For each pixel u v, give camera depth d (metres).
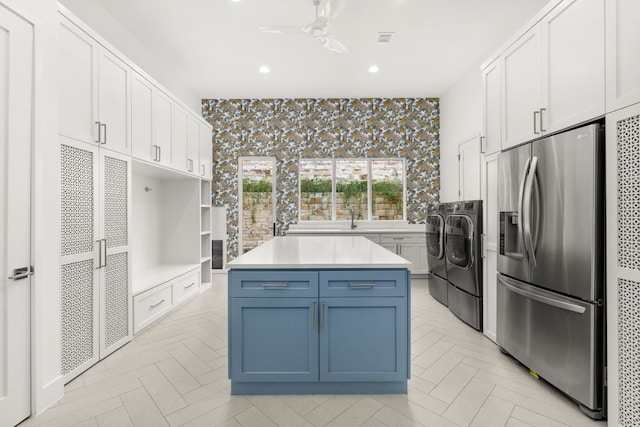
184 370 2.16
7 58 1.55
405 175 5.37
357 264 1.77
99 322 2.30
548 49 1.90
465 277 3.06
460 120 4.55
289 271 1.80
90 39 2.22
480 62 4.02
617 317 1.50
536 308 1.98
